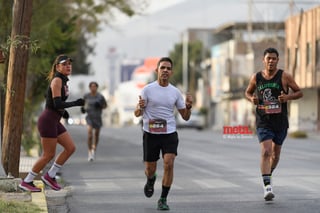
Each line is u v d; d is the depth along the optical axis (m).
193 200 26.91
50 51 50.25
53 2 47.47
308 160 47.69
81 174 37.69
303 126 122.94
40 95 61.09
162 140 24.03
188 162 45.94
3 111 33.19
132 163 45.22
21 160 43.25
